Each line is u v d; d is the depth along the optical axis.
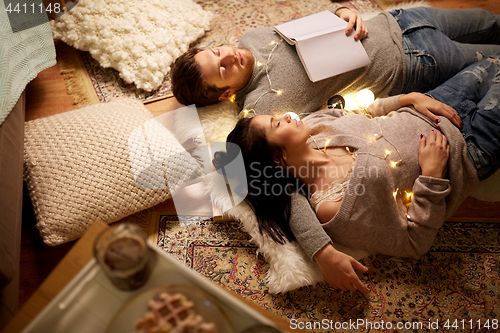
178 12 1.72
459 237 1.28
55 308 0.66
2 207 0.99
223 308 0.67
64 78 1.66
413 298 1.17
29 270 1.22
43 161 1.19
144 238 0.67
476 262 1.23
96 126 1.26
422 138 1.16
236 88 1.45
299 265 1.16
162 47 1.63
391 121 1.23
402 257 1.24
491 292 1.17
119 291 0.70
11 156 1.10
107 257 0.64
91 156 1.20
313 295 1.18
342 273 1.08
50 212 1.13
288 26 1.44
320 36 1.37
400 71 1.37
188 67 1.38
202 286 0.69
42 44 1.40
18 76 1.25
